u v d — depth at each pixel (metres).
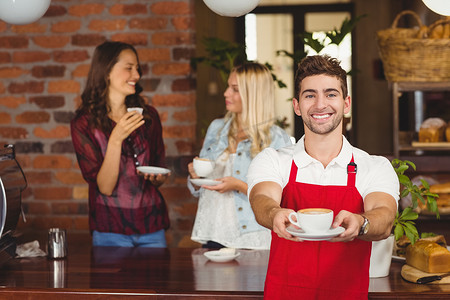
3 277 2.04
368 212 1.52
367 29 6.09
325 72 1.63
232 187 2.60
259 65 2.74
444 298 1.77
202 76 4.77
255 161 1.79
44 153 3.86
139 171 2.80
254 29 6.59
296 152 1.75
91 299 1.85
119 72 2.86
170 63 3.74
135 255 2.37
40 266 2.20
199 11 4.60
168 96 3.75
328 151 1.71
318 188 1.69
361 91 6.12
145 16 3.74
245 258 2.29
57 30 3.80
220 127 2.80
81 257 2.34
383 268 1.97
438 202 3.38
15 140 3.87
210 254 2.29
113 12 3.76
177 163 3.01
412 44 3.36
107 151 2.75
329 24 6.54
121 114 2.92
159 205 2.87
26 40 3.83
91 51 3.79
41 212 3.88
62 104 3.83
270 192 1.68
